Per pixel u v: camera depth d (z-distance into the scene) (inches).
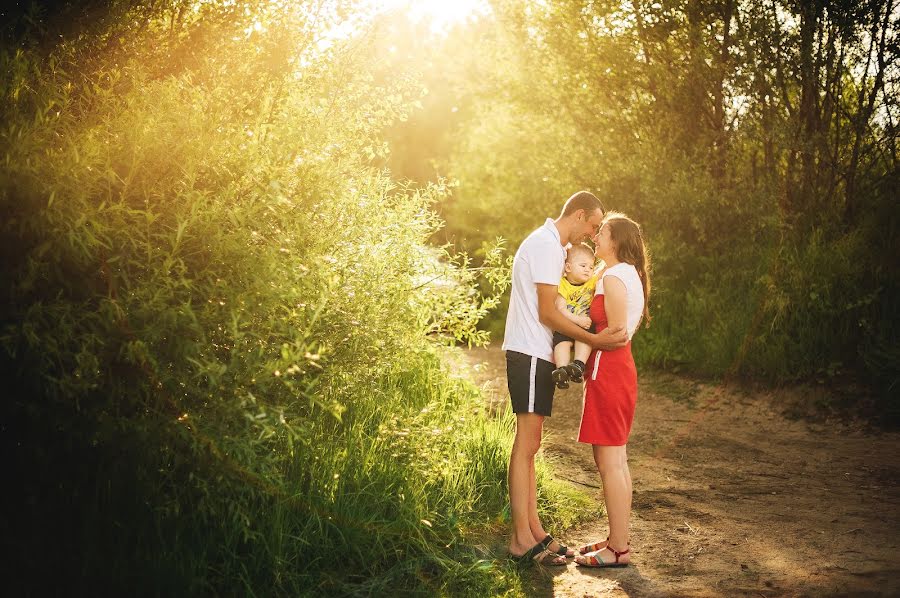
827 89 341.7
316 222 151.4
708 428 278.5
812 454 244.2
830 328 308.3
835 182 353.1
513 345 158.2
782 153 370.6
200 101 143.7
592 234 165.0
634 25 375.9
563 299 159.5
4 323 115.0
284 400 135.3
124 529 125.3
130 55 151.7
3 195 112.5
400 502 157.6
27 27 132.5
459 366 231.6
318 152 154.3
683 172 368.8
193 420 122.3
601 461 158.2
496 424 216.7
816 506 193.3
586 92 418.0
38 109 119.0
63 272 121.0
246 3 161.8
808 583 144.9
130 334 118.6
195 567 124.6
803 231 348.8
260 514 140.0
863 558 156.5
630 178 398.9
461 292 206.5
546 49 419.5
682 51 375.2
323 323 146.9
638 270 161.9
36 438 122.9
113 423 121.4
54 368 116.8
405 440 168.2
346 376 155.6
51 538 121.9
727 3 352.2
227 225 130.6
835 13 326.3
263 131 144.5
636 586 146.9
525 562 156.3
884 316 298.2
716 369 327.0
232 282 127.3
